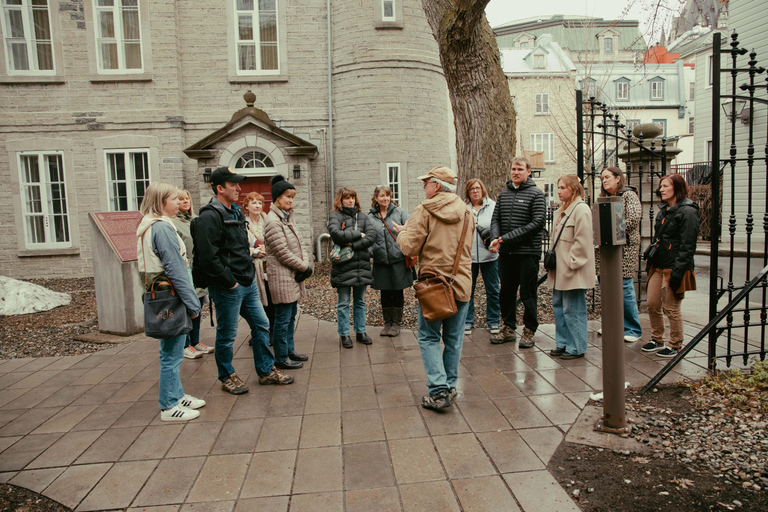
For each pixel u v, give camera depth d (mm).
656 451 2822
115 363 4945
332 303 7371
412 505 2408
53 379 4508
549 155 31766
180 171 11789
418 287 3330
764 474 2559
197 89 11922
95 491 2621
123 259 5953
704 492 2443
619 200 2961
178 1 11727
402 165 12016
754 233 13344
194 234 3615
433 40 12148
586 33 20359
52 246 11750
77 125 11570
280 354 4469
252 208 5484
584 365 4297
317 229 12289
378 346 5156
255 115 10711
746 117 13062
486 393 3750
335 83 12086
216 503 2479
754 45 13273
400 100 11922
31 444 3188
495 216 4996
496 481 2590
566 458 2799
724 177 14062
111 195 11844
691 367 4105
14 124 11508
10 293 7773
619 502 2389
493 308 5242
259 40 12039
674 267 4258
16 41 11469
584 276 4273
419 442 3035
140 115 11617
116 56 11664
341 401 3730
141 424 3457
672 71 37312
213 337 5816
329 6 11898
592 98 5438
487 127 7371
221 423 3414
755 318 5816
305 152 10953
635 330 4949
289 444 3076
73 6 11352
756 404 3303
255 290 4004
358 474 2701
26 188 11719
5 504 2521
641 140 6875
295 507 2424
